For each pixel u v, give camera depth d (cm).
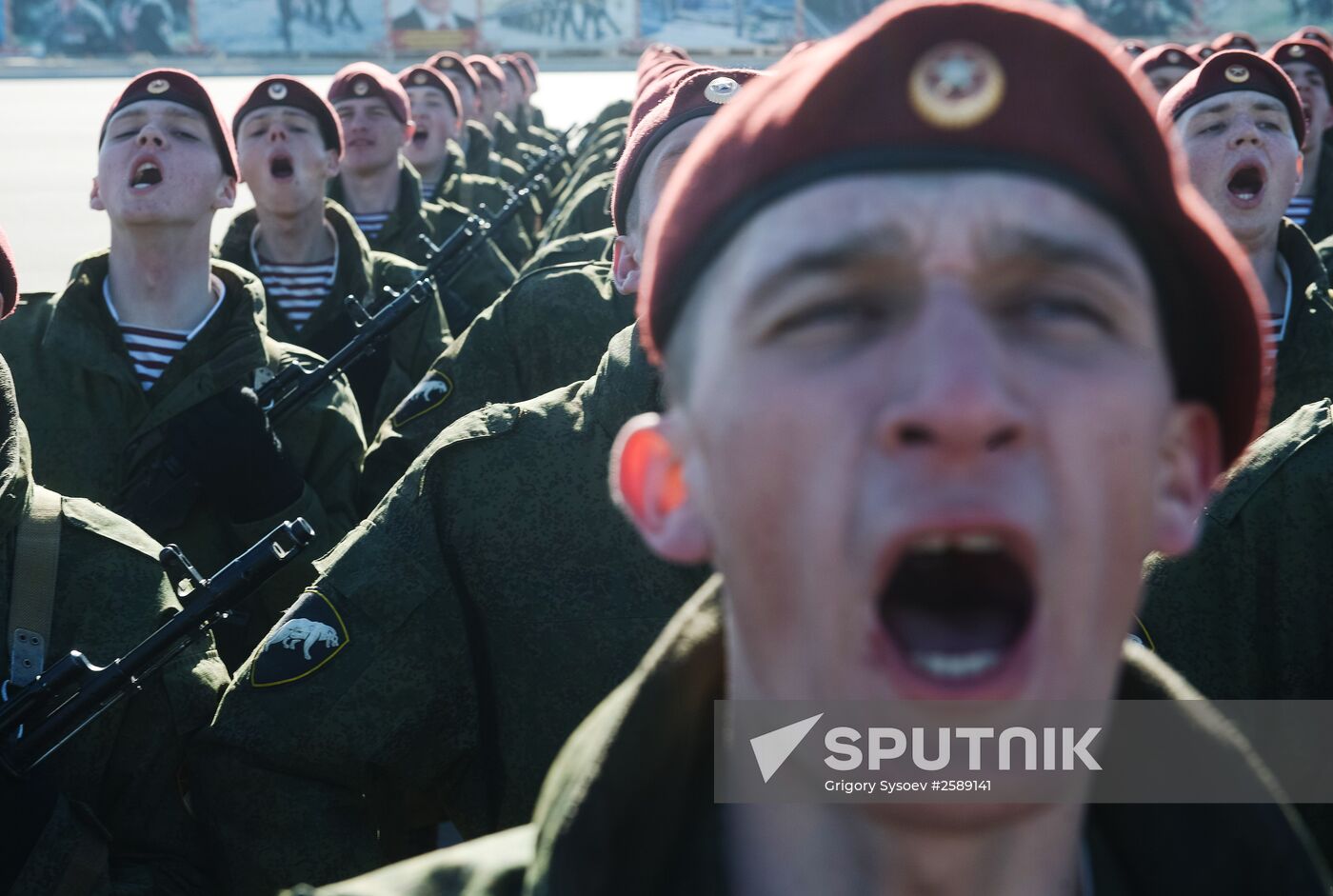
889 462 66
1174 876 92
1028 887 77
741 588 72
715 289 74
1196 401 81
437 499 221
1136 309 71
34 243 1427
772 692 73
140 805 224
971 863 76
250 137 502
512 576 216
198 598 228
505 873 95
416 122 910
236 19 4316
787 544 69
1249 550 203
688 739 89
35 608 227
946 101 70
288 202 497
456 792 225
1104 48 72
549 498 217
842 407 67
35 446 343
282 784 216
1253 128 337
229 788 218
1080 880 91
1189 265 76
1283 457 206
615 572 214
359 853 217
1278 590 202
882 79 70
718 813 87
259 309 369
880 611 68
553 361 345
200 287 367
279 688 216
